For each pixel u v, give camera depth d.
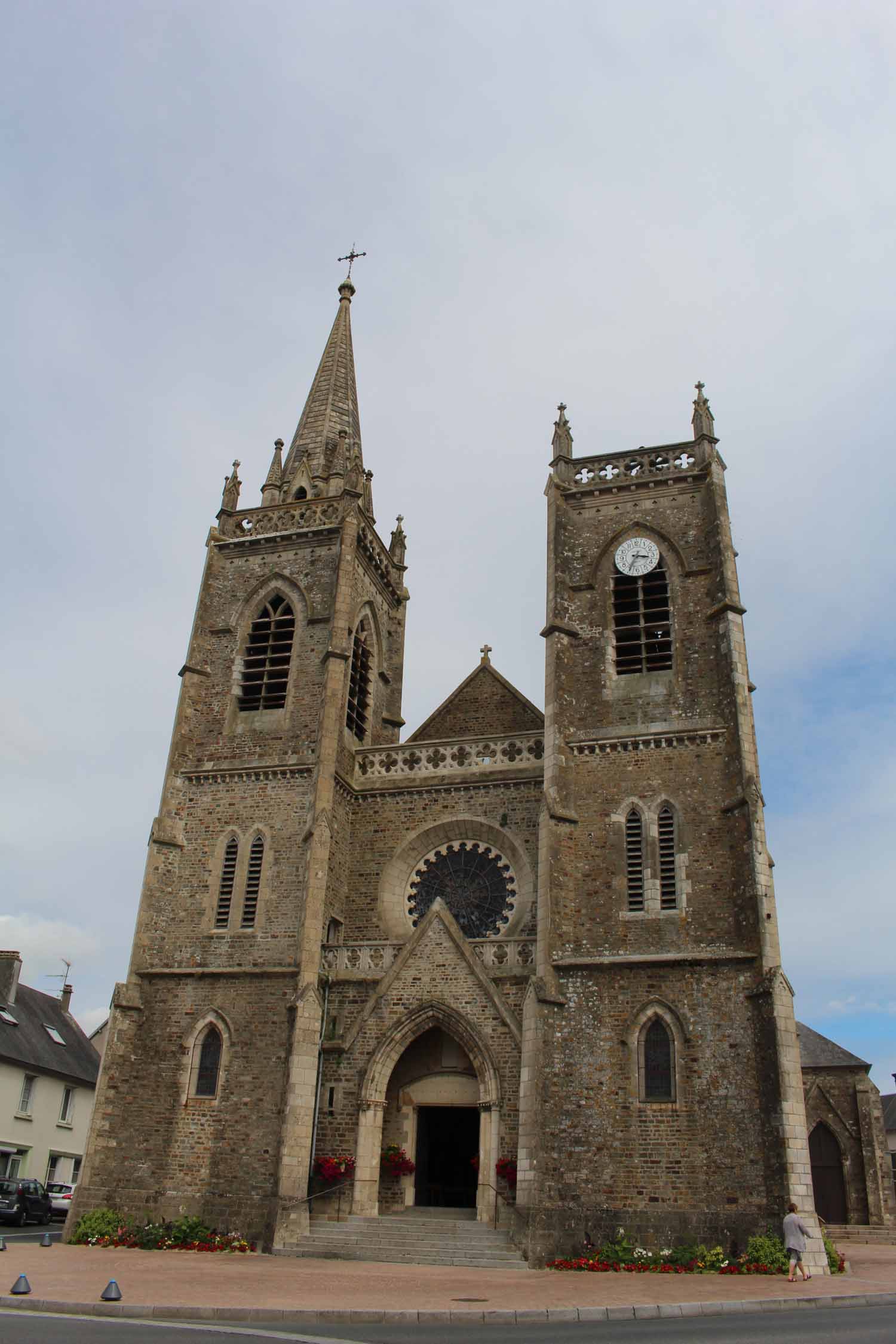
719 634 37.34
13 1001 59.97
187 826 39.34
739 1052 30.84
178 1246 31.19
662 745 36.12
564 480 42.25
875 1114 50.78
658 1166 30.06
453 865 39.28
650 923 33.53
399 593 50.31
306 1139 32.16
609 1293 22.20
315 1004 34.06
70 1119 60.31
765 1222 28.59
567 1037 32.25
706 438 40.91
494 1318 18.58
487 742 40.31
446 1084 33.69
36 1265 24.75
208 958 36.50
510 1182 30.70
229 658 42.62
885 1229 46.81
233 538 45.25
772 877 32.88
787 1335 15.62
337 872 38.94
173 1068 34.88
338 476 48.38
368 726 44.91
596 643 38.84
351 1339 15.34
